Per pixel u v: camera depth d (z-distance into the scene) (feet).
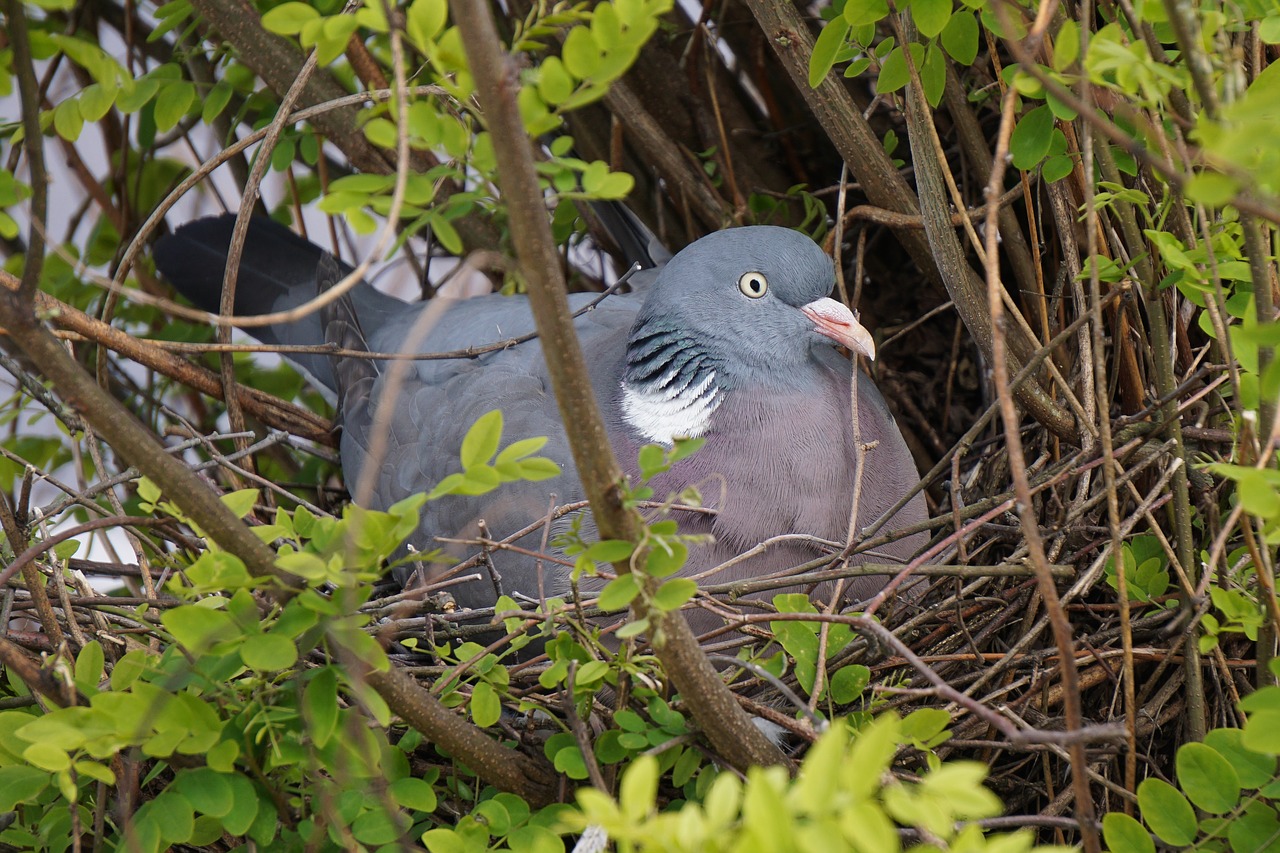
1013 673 22.39
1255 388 16.94
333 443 31.83
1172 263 18.53
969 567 20.53
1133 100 17.43
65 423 24.08
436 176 15.62
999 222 26.50
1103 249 23.88
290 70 28.04
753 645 22.06
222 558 16.08
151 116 31.37
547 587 24.32
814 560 22.16
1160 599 21.75
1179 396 21.45
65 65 32.19
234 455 24.53
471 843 17.74
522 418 26.58
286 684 17.08
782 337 25.39
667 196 33.53
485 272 35.29
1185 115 17.02
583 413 14.23
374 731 17.98
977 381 31.14
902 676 21.86
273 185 36.73
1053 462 25.38
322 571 15.40
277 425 31.27
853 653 20.85
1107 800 20.94
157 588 23.41
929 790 11.63
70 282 32.07
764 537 24.53
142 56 32.07
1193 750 17.26
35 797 17.60
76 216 33.17
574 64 14.51
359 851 16.71
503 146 13.01
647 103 31.50
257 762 17.67
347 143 28.91
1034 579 22.03
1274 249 20.04
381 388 30.01
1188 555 20.95
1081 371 24.27
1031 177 27.22
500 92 12.81
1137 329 24.64
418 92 16.52
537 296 13.56
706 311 25.39
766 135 32.35
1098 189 22.95
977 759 22.16
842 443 25.34
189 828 16.38
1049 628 23.03
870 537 23.09
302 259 34.73
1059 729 21.61
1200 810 18.13
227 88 27.94
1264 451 15.12
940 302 31.73
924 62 22.27
